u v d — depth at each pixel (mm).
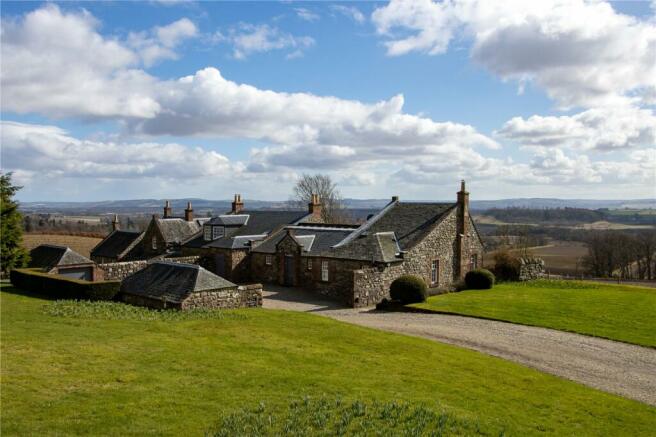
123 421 10680
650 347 21688
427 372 15961
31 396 11703
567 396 14969
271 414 11469
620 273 80375
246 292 26750
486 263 45781
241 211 51375
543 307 30062
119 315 21797
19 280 30328
